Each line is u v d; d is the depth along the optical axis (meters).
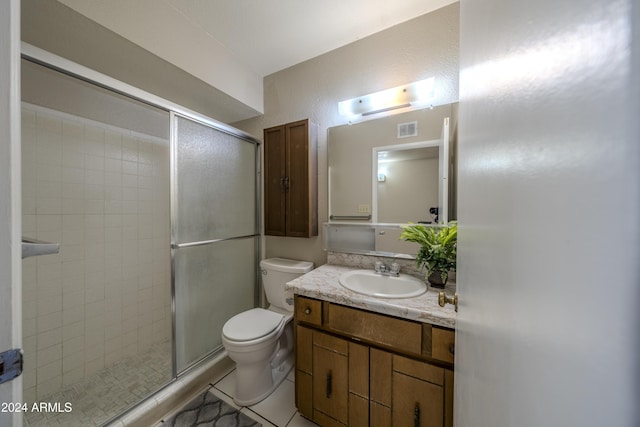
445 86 1.38
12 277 0.39
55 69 1.04
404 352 0.99
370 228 1.59
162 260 2.05
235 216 1.93
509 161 0.32
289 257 1.98
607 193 0.17
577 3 0.20
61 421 1.27
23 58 0.96
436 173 1.40
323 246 1.79
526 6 0.28
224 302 1.84
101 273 1.69
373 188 1.59
